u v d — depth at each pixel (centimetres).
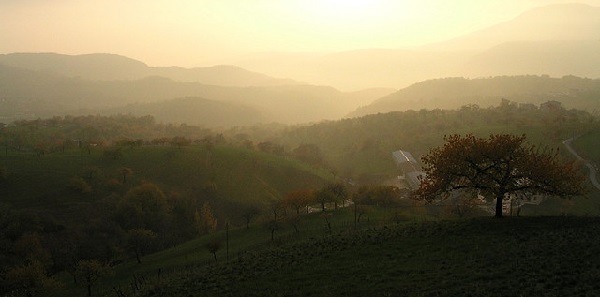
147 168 13950
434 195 4694
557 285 2550
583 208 9725
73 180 11606
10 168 12000
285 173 16038
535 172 4250
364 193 10206
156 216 11188
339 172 18488
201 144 17312
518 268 2903
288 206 10262
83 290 6338
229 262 4194
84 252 9162
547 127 16950
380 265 3366
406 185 15575
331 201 9862
